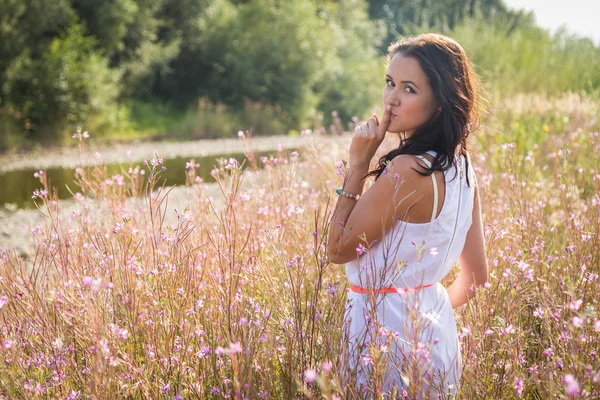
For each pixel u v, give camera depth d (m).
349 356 2.16
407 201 2.18
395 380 2.13
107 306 2.43
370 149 2.35
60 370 2.30
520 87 15.30
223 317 2.41
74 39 20.84
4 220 7.73
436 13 43.34
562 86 15.70
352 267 2.33
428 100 2.27
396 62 2.30
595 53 18.09
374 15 53.88
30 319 2.59
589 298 2.64
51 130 19.44
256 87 26.91
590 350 2.21
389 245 2.15
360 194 2.33
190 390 2.19
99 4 23.36
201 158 15.84
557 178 4.68
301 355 2.23
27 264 3.91
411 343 2.00
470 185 2.34
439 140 2.26
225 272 2.75
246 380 2.00
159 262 2.73
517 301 2.58
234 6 30.88
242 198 3.54
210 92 27.42
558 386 2.08
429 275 2.24
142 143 20.75
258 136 24.39
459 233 2.29
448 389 2.21
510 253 3.12
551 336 2.30
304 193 4.88
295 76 27.22
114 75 21.84
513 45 17.97
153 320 2.46
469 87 2.33
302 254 3.36
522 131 7.93
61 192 10.48
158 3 26.16
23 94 19.53
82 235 3.38
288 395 2.09
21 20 20.19
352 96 29.52
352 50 32.44
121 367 2.18
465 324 2.53
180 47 28.02
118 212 3.91
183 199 7.91
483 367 2.29
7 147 17.69
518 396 2.04
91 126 20.64
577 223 3.36
